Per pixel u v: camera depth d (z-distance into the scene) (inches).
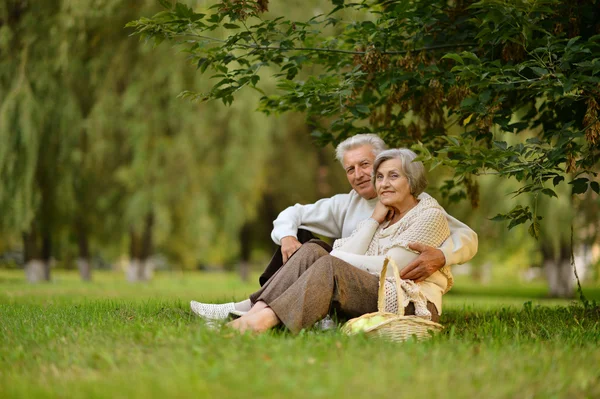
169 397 116.9
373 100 306.2
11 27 733.9
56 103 738.8
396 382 126.9
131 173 769.6
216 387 122.6
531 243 879.7
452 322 256.7
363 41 277.6
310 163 950.4
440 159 209.6
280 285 191.2
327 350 154.8
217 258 1179.9
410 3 274.5
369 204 236.2
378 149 233.0
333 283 187.3
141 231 797.2
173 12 260.2
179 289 700.0
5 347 165.3
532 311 316.2
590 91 231.3
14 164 714.2
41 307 296.7
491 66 247.0
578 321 260.7
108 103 753.6
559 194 720.3
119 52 748.6
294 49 280.4
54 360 150.9
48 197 789.2
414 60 277.4
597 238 741.3
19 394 122.1
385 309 192.2
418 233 201.6
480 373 136.7
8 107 709.9
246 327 179.5
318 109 309.1
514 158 227.9
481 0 240.2
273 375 130.7
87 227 868.0
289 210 240.8
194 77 740.7
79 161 755.4
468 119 247.3
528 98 299.1
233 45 276.8
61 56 713.0
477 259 874.8
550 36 229.3
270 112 322.0
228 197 791.1
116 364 145.2
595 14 271.0
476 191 318.0
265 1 257.0
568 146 232.5
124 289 665.6
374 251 209.6
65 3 711.7
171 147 768.9
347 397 117.0
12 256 1658.5
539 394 126.6
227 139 779.4
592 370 147.1
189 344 156.9
